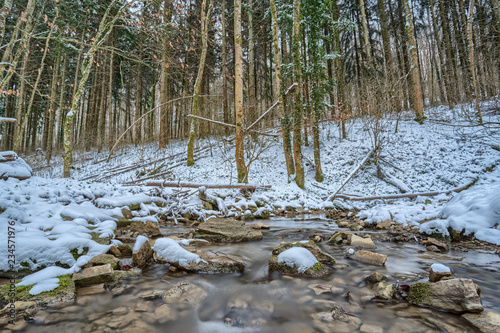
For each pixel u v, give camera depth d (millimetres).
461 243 4750
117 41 20406
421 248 4617
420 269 3414
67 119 9375
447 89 18719
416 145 13555
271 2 12438
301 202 10352
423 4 23688
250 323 2146
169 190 9109
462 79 18234
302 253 3471
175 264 3449
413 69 16531
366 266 3580
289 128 12477
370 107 14844
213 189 10062
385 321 2131
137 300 2535
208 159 14883
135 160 15344
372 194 11016
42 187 5961
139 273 3287
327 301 2529
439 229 5234
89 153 19531
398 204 9453
